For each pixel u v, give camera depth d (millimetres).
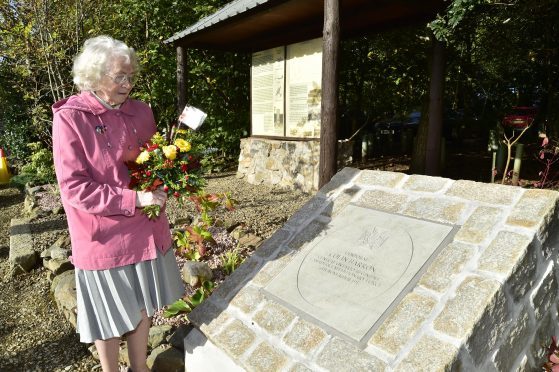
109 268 1929
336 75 4469
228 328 2125
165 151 1927
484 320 1574
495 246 1767
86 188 1806
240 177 7957
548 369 1810
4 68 8812
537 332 1873
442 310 1635
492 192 2016
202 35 6996
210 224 4156
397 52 9375
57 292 3521
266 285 2215
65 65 7461
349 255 2107
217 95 9273
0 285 4004
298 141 6508
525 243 1721
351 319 1790
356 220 2299
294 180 6602
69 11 7195
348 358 1660
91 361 2768
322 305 1935
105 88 1850
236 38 7332
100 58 1787
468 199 2049
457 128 12805
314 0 5059
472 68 9938
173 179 2002
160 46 8945
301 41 6457
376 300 1808
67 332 3125
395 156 10828
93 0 7500
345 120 11289
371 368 1584
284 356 1842
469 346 1529
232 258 3617
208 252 3961
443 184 2219
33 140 10281
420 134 7953
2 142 11039
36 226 5395
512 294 1685
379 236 2109
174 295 2193
